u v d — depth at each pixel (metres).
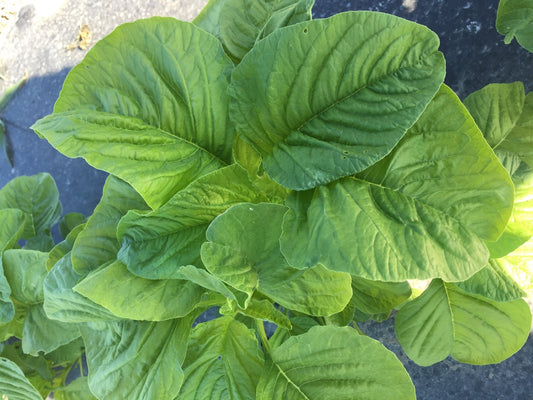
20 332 0.45
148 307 0.30
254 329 0.38
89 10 0.63
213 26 0.35
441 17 0.44
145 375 0.32
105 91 0.27
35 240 0.50
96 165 0.25
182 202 0.28
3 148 0.68
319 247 0.24
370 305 0.39
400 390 0.28
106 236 0.33
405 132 0.23
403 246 0.23
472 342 0.37
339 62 0.24
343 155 0.24
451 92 0.23
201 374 0.35
